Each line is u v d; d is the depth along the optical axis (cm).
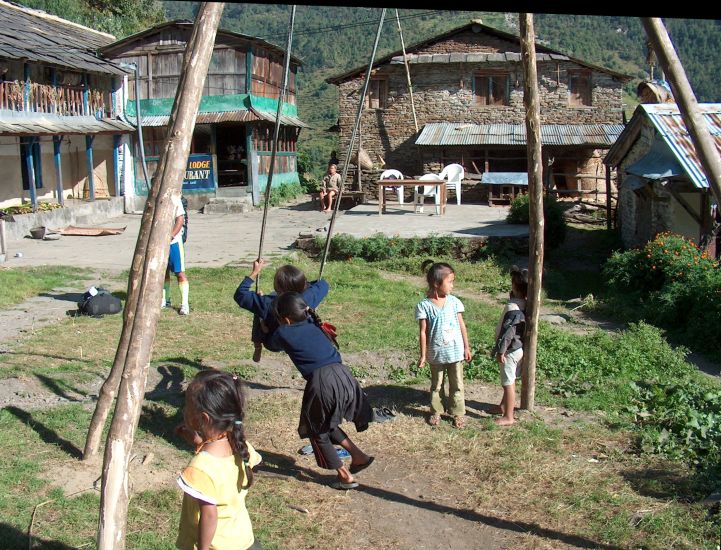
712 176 397
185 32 2691
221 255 1678
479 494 530
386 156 2984
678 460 582
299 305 530
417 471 569
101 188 2719
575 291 1435
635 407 700
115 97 2673
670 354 905
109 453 382
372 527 486
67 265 1503
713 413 658
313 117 5997
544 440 623
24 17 2695
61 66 2255
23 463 548
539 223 652
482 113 2912
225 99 2741
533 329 674
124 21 4322
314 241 1705
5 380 733
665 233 1425
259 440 621
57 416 647
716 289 1059
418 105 2953
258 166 2814
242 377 777
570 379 783
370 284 1366
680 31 6056
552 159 2606
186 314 1063
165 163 407
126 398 387
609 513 501
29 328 970
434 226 1914
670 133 1426
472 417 680
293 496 525
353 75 2947
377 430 645
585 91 2869
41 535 453
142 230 552
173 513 493
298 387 761
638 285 1311
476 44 2875
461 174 2517
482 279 1485
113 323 1010
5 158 2169
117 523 379
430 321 643
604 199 2802
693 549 452
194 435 323
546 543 465
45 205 2175
